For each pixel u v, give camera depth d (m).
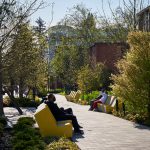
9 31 9.95
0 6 9.55
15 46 10.88
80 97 47.41
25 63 20.78
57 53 80.62
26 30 12.36
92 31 79.62
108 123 19.69
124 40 40.91
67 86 79.69
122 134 15.41
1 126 13.63
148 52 20.59
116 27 42.53
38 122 14.03
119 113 24.14
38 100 39.12
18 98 36.91
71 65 77.38
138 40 20.80
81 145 12.73
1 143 12.05
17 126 14.17
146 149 11.98
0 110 22.12
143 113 20.81
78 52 78.19
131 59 20.88
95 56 66.44
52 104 15.48
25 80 35.62
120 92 21.12
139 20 39.53
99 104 29.42
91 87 48.72
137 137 14.55
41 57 33.09
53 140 12.99
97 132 16.05
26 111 29.84
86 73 48.75
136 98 20.69
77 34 80.88
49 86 101.06
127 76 20.83
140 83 20.44
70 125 14.09
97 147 12.36
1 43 10.18
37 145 10.31
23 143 10.20
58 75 83.62
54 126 14.02
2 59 10.76
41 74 36.81
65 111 17.38
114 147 12.34
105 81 51.19
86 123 19.73
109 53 65.19
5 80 26.12
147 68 20.47
